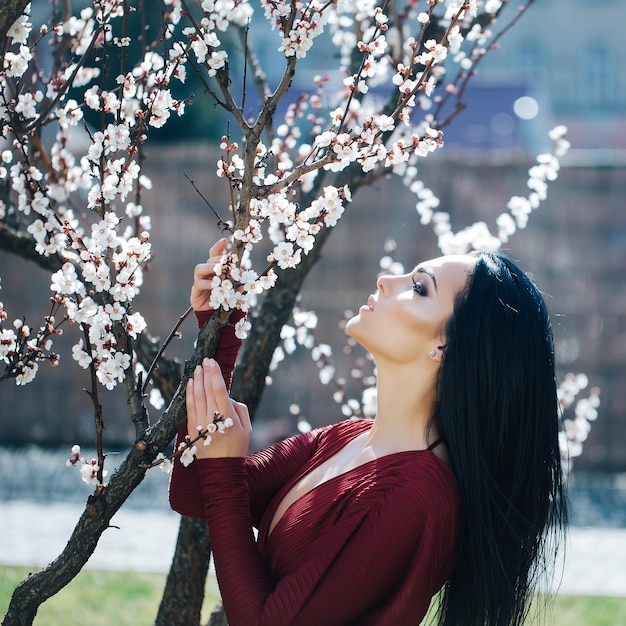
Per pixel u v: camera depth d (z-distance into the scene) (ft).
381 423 6.84
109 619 15.74
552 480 6.86
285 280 9.27
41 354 6.70
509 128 48.47
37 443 31.37
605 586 18.54
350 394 29.81
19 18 6.59
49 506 24.04
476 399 6.48
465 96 51.37
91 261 6.40
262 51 81.82
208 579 18.13
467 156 30.14
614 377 29.66
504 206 30.09
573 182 29.89
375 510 6.21
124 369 6.40
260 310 9.27
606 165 29.68
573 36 103.40
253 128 6.16
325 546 6.16
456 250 10.55
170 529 22.16
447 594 6.71
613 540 22.25
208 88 6.33
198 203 30.30
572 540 21.45
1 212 8.07
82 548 6.37
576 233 29.91
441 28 9.43
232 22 10.58
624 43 102.83
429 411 6.76
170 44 13.21
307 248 6.08
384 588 6.20
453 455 6.51
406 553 6.17
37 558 19.19
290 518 6.56
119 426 31.35
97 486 6.42
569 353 29.71
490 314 6.57
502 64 102.68
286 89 6.16
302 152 9.04
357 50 9.84
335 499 6.38
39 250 6.75
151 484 26.99
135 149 6.63
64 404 31.24
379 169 9.76
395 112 6.42
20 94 7.47
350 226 30.25
